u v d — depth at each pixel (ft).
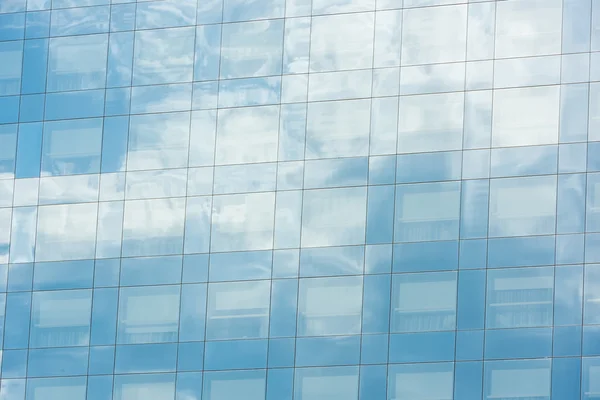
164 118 332.60
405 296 307.58
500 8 320.91
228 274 318.04
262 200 320.91
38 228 332.19
